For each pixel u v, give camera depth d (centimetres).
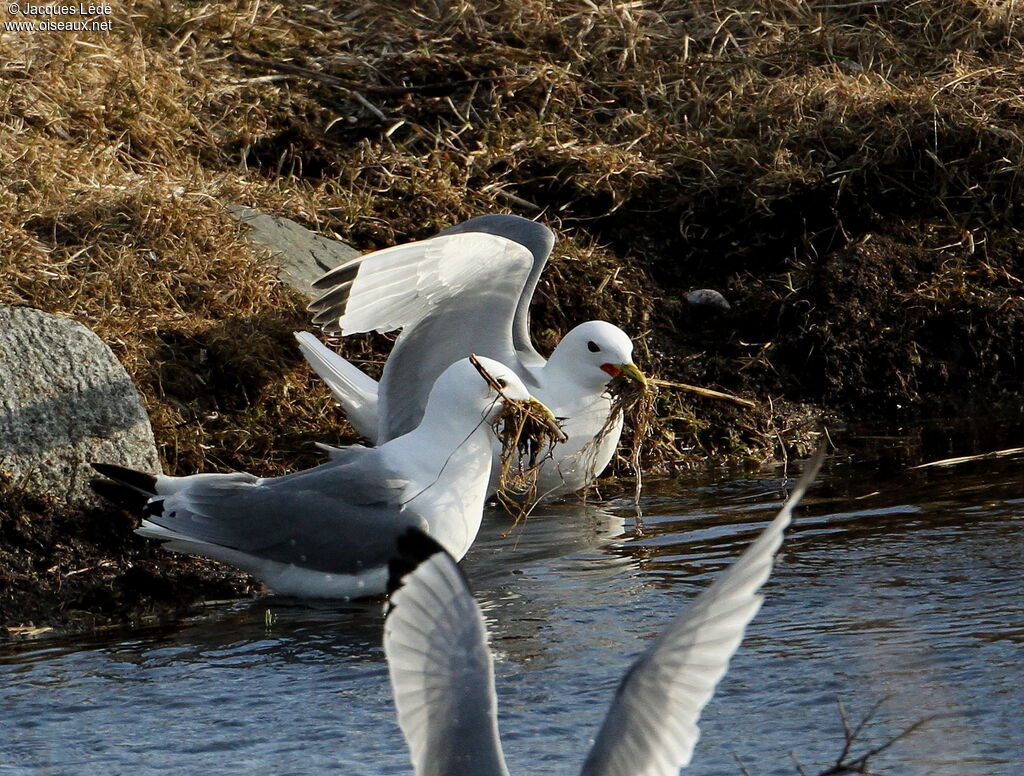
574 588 879
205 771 634
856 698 683
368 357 1277
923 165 1505
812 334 1346
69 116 1434
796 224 1471
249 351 1205
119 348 1155
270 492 916
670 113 1603
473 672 333
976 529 953
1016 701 668
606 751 306
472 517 923
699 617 315
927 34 1698
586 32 1691
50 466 979
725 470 1195
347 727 680
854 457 1192
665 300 1398
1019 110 1545
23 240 1214
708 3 1756
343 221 1411
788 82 1602
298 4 1745
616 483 1172
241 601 915
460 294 1047
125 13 1623
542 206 1486
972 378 1352
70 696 733
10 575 916
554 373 1113
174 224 1296
